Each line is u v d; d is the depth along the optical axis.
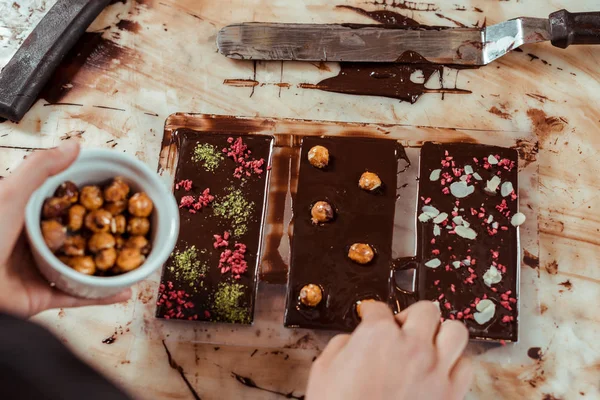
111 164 0.43
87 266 0.41
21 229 0.40
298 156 0.58
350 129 0.59
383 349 0.37
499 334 0.53
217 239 0.56
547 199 0.57
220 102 0.60
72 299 0.45
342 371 0.37
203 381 0.53
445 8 0.62
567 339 0.53
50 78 0.61
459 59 0.60
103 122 0.60
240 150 0.58
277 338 0.54
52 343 0.23
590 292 0.55
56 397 0.21
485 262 0.54
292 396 0.53
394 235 0.56
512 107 0.59
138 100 0.61
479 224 0.55
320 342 0.54
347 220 0.56
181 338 0.54
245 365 0.54
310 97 0.60
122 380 0.53
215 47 0.62
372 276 0.55
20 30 0.62
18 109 0.59
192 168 0.58
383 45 0.60
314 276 0.55
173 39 0.62
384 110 0.60
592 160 0.58
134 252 0.42
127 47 0.62
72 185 0.42
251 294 0.55
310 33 0.61
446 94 0.60
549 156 0.58
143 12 0.63
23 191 0.39
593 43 0.58
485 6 0.62
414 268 0.55
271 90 0.61
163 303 0.55
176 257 0.55
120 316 0.55
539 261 0.55
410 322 0.39
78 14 0.61
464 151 0.57
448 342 0.38
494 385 0.53
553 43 0.58
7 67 0.60
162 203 0.43
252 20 0.63
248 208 0.57
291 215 0.57
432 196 0.56
